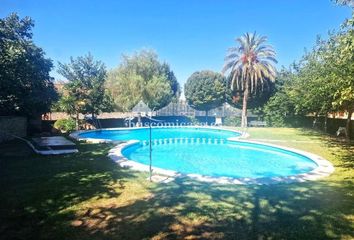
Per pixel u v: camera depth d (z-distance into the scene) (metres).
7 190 8.09
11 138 19.39
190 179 9.59
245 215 6.50
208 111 48.09
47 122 27.94
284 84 38.22
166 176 9.95
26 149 15.25
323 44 23.11
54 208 6.77
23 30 20.81
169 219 6.21
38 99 21.58
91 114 31.34
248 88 38.44
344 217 6.46
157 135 29.88
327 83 18.38
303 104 25.66
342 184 9.30
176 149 20.81
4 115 20.56
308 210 6.87
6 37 19.61
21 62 19.12
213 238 5.37
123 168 11.05
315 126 33.19
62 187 8.45
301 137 24.34
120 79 42.06
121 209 6.76
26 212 6.51
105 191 8.13
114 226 5.84
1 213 6.44
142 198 7.57
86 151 15.06
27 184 8.71
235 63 38.16
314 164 14.20
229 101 48.72
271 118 38.88
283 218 6.36
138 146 19.91
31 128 24.42
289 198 7.76
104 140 19.56
